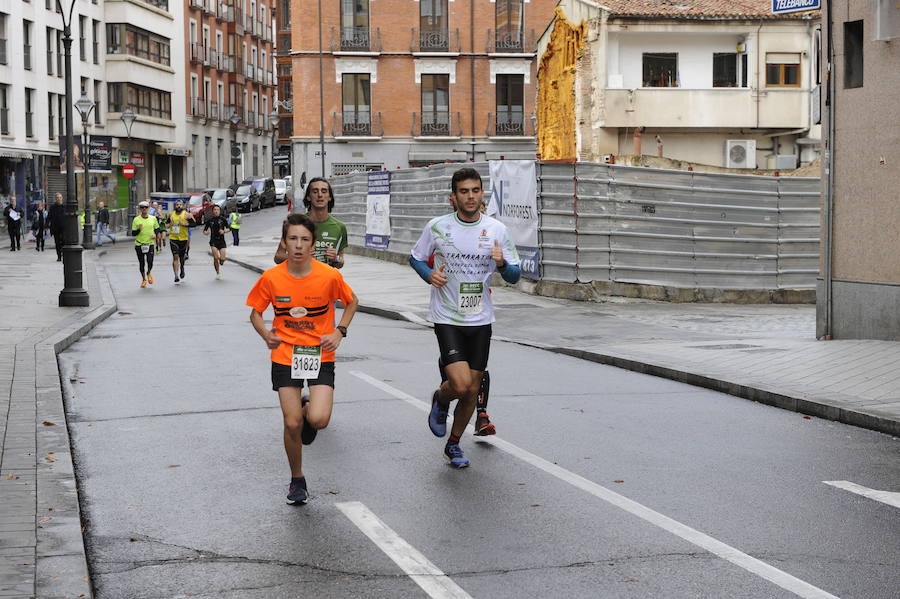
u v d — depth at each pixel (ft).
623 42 138.51
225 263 122.11
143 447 28.78
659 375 41.83
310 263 23.15
